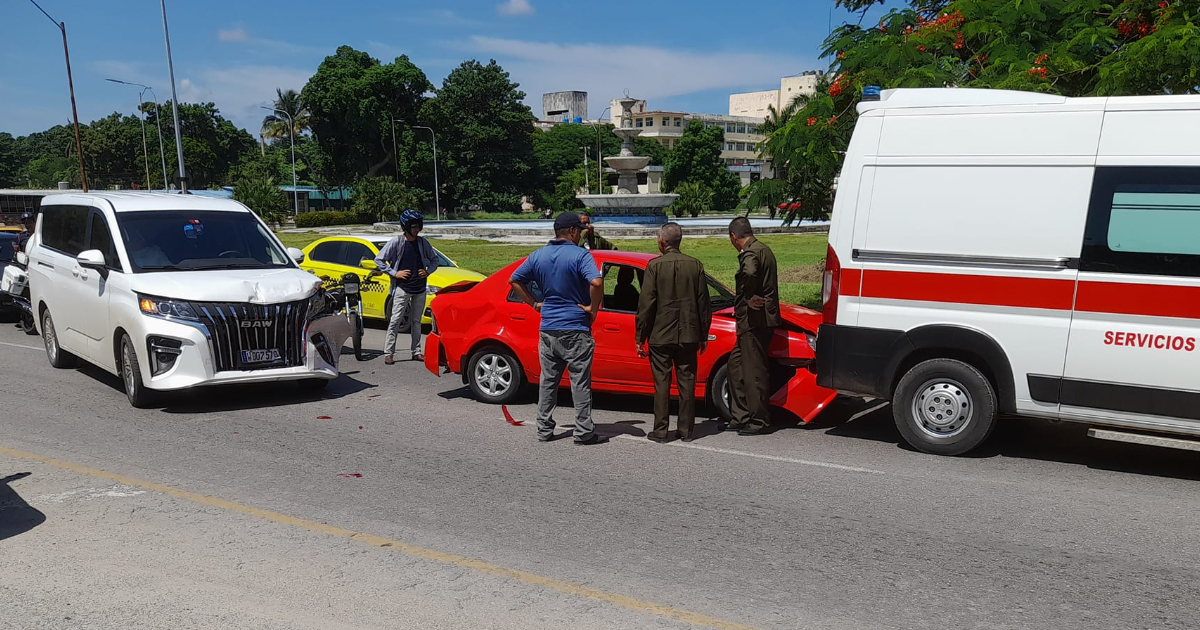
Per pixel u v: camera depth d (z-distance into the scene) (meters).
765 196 12.64
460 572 4.41
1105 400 6.05
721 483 5.98
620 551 4.71
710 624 3.84
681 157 98.81
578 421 7.00
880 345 6.75
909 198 6.62
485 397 8.62
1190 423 5.80
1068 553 4.71
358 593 4.15
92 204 9.45
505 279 8.51
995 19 10.12
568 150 105.19
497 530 5.03
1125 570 4.48
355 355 11.61
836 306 6.91
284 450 6.83
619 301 8.02
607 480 6.05
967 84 9.76
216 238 9.08
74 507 5.41
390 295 11.07
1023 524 5.16
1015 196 6.25
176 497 5.62
